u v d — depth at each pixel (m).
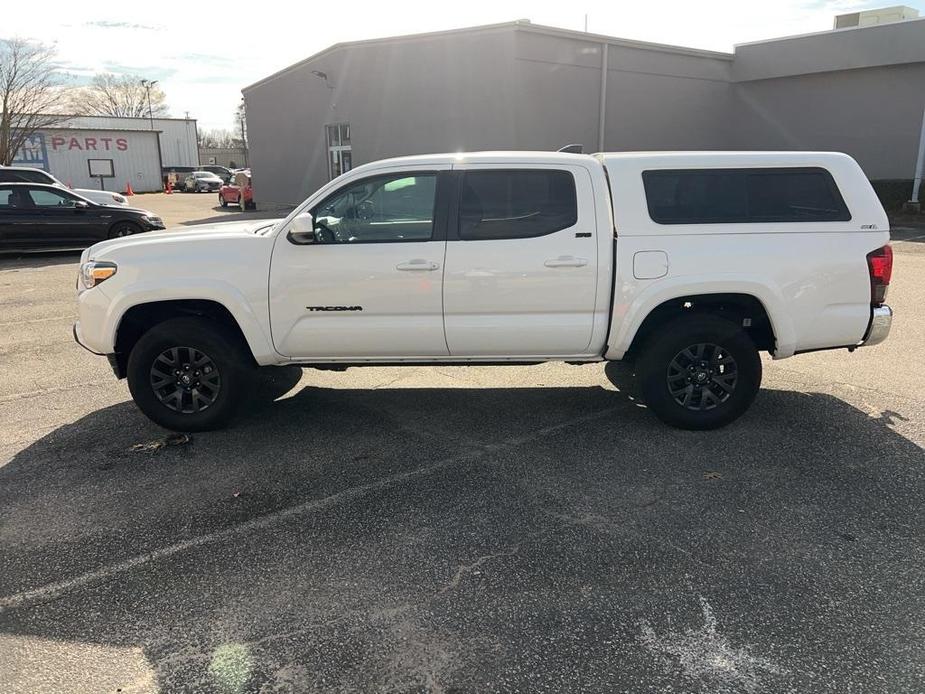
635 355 4.96
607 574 3.11
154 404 4.77
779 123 23.36
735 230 4.47
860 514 3.62
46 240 14.09
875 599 2.91
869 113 21.52
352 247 4.52
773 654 2.59
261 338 4.61
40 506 3.81
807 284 4.50
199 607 2.92
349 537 3.46
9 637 2.74
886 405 5.26
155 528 3.57
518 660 2.58
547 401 5.50
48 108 36.97
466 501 3.83
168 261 4.54
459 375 6.27
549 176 4.53
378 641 2.69
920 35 19.70
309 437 4.79
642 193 4.49
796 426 4.86
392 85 20.73
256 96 28.44
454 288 4.52
